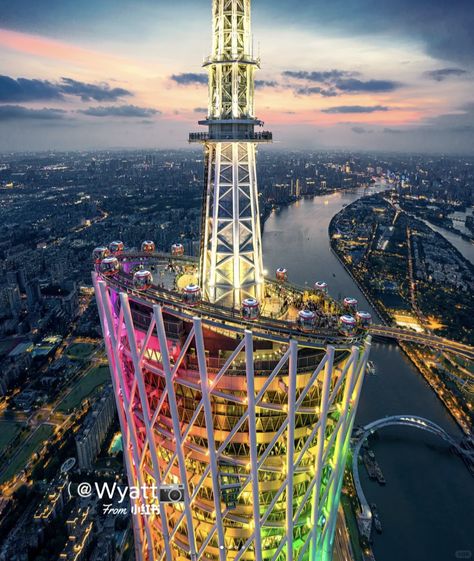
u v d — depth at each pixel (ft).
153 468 277.03
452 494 585.63
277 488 267.80
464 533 530.27
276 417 256.11
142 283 270.87
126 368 299.79
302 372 249.34
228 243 286.25
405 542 515.09
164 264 381.40
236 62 265.75
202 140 278.26
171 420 272.10
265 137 277.85
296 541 287.69
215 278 289.53
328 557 310.45
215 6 271.69
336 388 245.24
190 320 234.99
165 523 281.13
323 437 250.57
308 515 285.84
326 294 327.26
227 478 263.70
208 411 237.86
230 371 247.91
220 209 282.15
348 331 248.93
